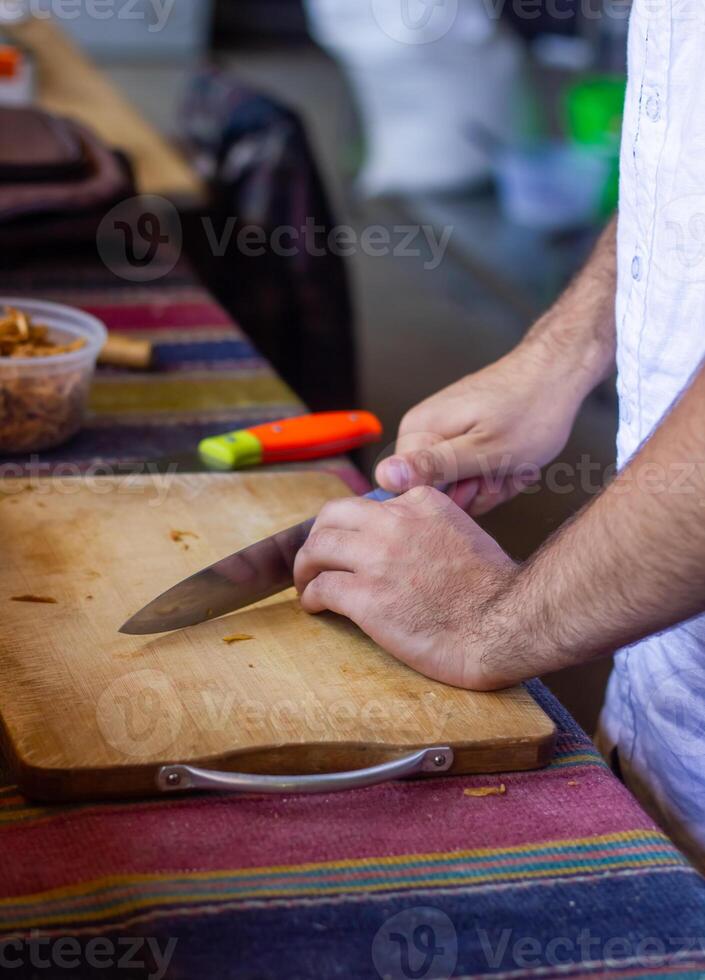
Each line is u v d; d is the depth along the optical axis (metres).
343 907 0.65
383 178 5.38
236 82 2.61
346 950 0.62
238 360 1.42
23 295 1.53
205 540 0.98
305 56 6.07
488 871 0.68
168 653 0.82
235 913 0.64
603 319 1.07
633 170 0.87
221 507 1.04
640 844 0.71
